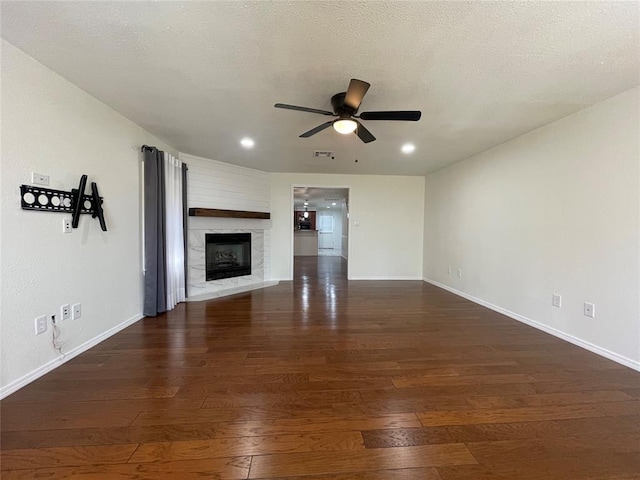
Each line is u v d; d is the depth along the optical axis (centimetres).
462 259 488
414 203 638
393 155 460
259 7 154
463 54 194
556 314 309
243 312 388
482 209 435
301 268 789
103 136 282
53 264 228
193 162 471
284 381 215
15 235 197
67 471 134
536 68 210
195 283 484
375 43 184
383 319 362
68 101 238
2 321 189
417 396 197
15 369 198
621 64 204
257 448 149
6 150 191
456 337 304
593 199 270
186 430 162
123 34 179
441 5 151
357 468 138
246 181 559
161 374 223
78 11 159
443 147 412
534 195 338
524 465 140
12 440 152
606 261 258
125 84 242
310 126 336
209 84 240
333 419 173
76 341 253
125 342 284
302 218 1420
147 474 133
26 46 192
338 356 257
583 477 134
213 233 509
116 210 305
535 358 256
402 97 257
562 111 284
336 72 219
